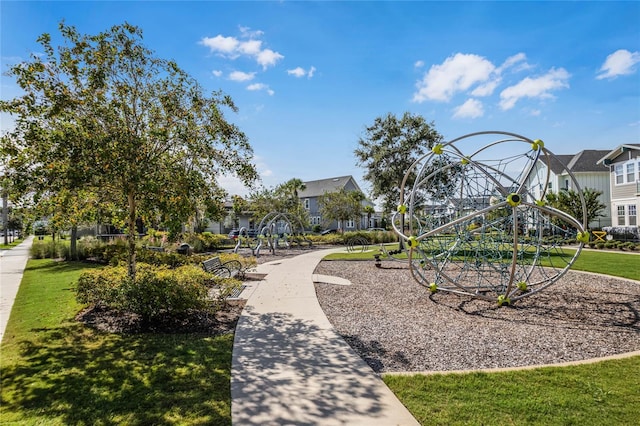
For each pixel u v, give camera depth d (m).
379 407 3.54
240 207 8.62
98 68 6.44
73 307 7.64
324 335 5.80
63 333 5.94
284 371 4.42
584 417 3.32
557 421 3.26
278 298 8.51
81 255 17.52
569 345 5.36
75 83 6.43
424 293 9.13
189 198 7.05
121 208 7.84
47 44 6.07
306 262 16.12
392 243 29.08
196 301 6.37
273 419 3.34
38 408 3.61
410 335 5.85
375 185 21.94
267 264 15.48
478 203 9.33
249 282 10.73
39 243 20.12
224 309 7.48
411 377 4.19
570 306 7.65
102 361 4.77
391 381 4.09
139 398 3.78
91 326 6.33
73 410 3.57
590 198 22.34
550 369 4.37
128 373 4.39
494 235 9.71
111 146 5.98
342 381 4.12
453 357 4.90
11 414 3.51
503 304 7.79
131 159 6.16
